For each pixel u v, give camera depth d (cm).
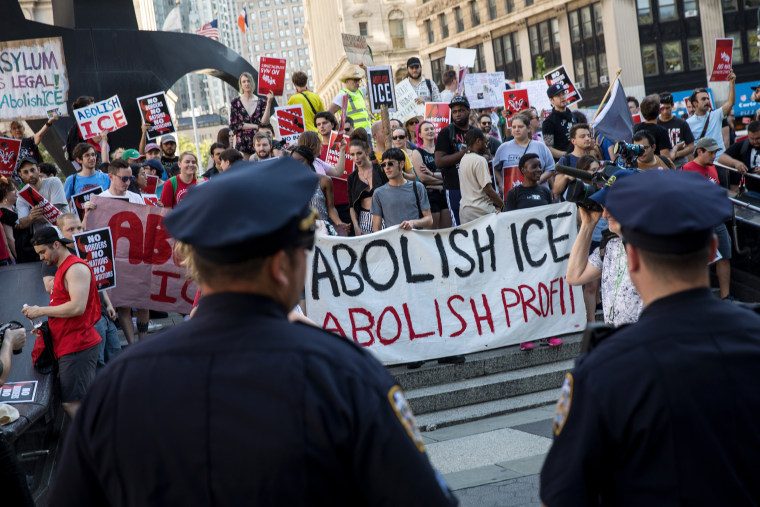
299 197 163
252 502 152
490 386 680
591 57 4544
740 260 855
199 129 10619
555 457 182
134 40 1448
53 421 594
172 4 17838
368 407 156
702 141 866
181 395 159
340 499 155
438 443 580
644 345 179
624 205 187
